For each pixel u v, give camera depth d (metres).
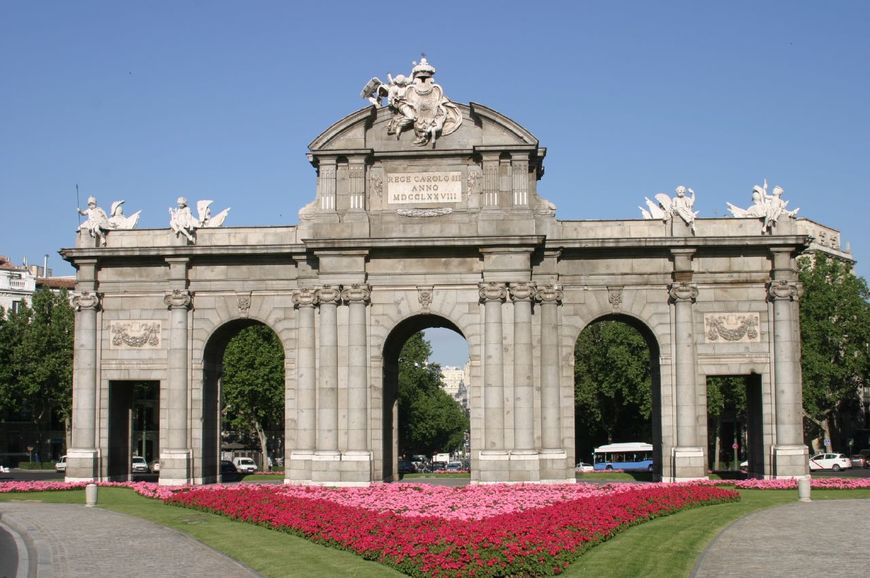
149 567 33.50
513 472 63.31
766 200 67.06
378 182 66.25
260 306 67.81
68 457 67.50
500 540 33.19
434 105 66.19
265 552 36.59
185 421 67.25
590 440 131.62
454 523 38.03
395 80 66.38
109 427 68.62
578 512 41.38
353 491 56.91
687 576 30.16
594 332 118.56
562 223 67.06
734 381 106.94
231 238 68.25
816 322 105.88
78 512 50.34
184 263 67.88
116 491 62.91
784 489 60.62
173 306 67.69
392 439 69.88
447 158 65.94
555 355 65.31
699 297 66.38
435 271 65.44
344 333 65.25
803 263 109.44
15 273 145.75
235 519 46.84
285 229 68.00
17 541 39.66
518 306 64.31
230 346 110.88
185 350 67.62
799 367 65.94
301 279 67.12
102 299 68.94
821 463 104.25
